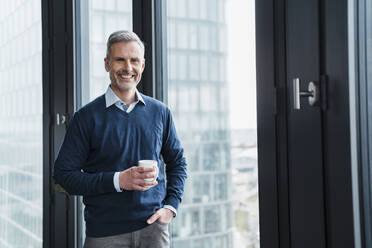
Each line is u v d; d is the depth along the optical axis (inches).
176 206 57.5
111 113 56.0
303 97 42.9
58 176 54.7
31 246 106.3
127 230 54.5
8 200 115.3
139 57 55.9
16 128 112.0
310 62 41.5
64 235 92.7
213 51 62.9
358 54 37.4
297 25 43.5
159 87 72.9
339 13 37.9
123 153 55.0
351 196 37.3
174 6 71.5
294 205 44.8
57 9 95.3
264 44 48.6
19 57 111.0
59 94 94.3
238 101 58.1
